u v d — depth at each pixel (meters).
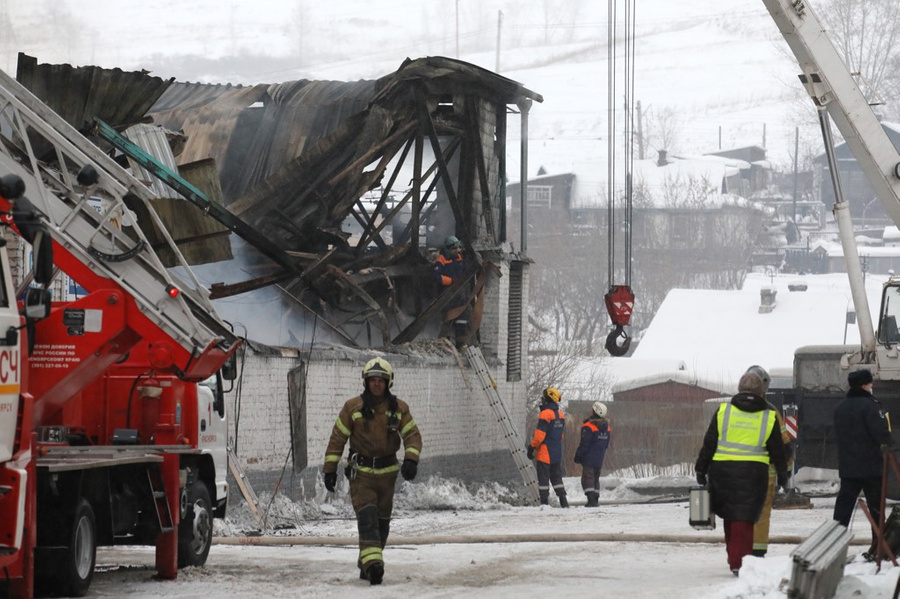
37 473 14.52
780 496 35.06
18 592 14.09
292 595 15.88
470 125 42.84
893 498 32.66
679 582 16.84
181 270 35.25
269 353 29.81
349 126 37.78
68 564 15.10
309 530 27.66
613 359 97.81
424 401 38.59
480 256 43.19
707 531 26.03
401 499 35.91
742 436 17.11
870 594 15.40
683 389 75.38
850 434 19.83
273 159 40.03
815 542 15.10
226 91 42.59
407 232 43.06
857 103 30.55
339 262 39.75
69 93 27.22
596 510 35.97
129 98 27.95
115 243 17.17
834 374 40.28
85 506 15.68
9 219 14.69
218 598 15.59
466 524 29.38
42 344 16.86
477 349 41.56
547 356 70.19
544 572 18.28
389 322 42.94
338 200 38.59
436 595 15.81
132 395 18.86
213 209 27.56
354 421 17.48
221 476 21.19
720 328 105.62
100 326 16.92
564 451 57.12
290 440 30.75
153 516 17.11
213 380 21.81
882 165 30.58
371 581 16.98
